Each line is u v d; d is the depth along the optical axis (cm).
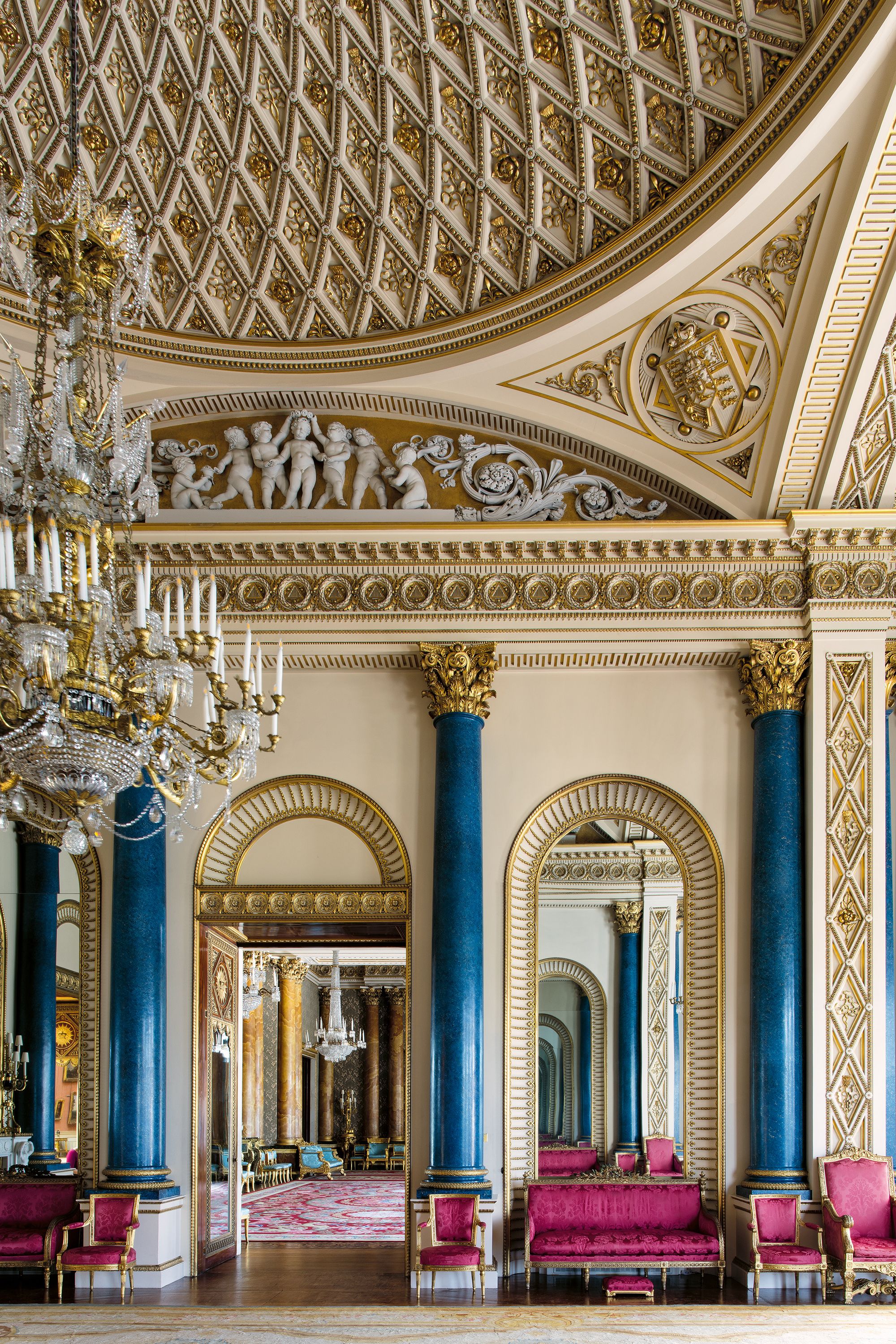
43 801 1164
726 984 1115
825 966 1076
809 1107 1061
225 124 1105
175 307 1174
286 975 2477
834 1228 976
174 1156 1109
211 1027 1171
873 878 1086
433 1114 1062
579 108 1018
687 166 995
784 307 1027
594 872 1739
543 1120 1712
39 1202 1104
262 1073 2295
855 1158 1030
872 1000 1068
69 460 702
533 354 1112
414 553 1145
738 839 1145
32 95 1075
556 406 1146
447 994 1072
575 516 1177
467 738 1131
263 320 1180
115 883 1127
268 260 1155
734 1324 534
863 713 1114
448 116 1075
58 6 1041
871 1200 1007
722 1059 1102
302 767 1173
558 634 1144
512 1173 1098
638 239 1035
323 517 1171
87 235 719
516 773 1165
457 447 1198
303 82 1083
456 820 1109
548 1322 534
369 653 1156
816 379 1047
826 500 1127
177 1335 519
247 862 1174
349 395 1180
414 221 1126
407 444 1195
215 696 707
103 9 1054
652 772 1162
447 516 1169
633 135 1005
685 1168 1122
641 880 1730
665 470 1150
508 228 1103
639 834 1744
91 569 684
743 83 930
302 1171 2378
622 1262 1009
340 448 1193
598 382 1125
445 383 1152
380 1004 2850
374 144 1102
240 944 1300
